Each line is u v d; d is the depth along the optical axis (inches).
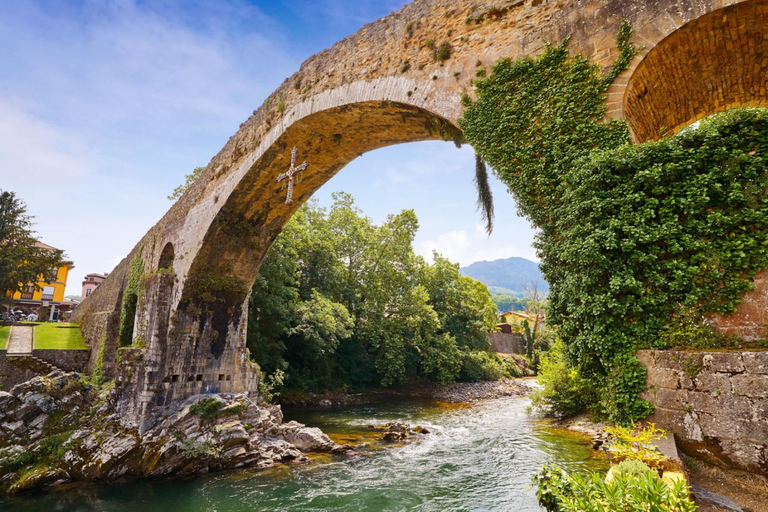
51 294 2145.7
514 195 316.8
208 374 767.7
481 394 1461.6
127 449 619.5
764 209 212.1
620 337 236.1
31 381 667.4
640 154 243.1
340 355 1382.9
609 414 241.3
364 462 649.0
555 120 305.3
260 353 1053.2
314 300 1202.6
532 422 927.7
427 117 450.9
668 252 231.8
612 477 161.9
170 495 536.1
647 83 310.5
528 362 2146.9
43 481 570.3
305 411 1085.1
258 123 653.9
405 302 1469.0
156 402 696.4
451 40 398.3
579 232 258.4
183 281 750.5
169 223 878.4
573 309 257.8
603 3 306.5
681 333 221.0
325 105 513.7
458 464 631.2
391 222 1524.4
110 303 1068.5
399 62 441.1
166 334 741.9
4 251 1148.5
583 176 263.7
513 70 338.0
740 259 214.7
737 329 211.6
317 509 480.7
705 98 361.1
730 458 190.4
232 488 552.4
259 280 1040.2
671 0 279.1
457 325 1798.7
